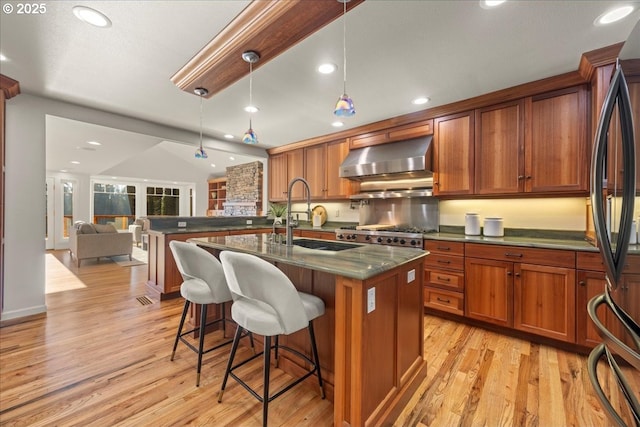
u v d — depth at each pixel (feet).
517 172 8.91
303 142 15.60
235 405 5.38
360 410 4.33
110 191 30.22
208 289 6.36
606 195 3.63
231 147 15.84
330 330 5.78
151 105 10.39
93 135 12.77
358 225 14.48
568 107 8.07
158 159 31.50
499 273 8.36
